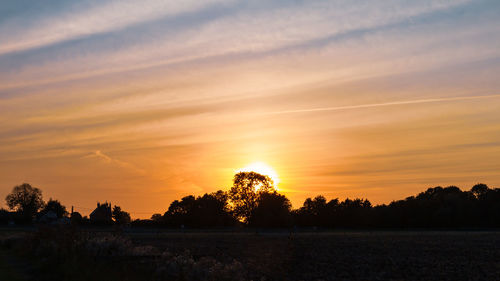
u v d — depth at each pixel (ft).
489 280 101.45
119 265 76.23
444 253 165.58
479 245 205.87
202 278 71.20
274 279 96.73
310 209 528.63
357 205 524.11
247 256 149.79
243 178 447.83
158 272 71.00
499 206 433.48
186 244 208.64
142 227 473.67
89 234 105.19
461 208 447.42
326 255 157.07
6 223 476.13
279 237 286.25
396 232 371.56
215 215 509.35
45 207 623.36
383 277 103.91
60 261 79.71
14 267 85.71
